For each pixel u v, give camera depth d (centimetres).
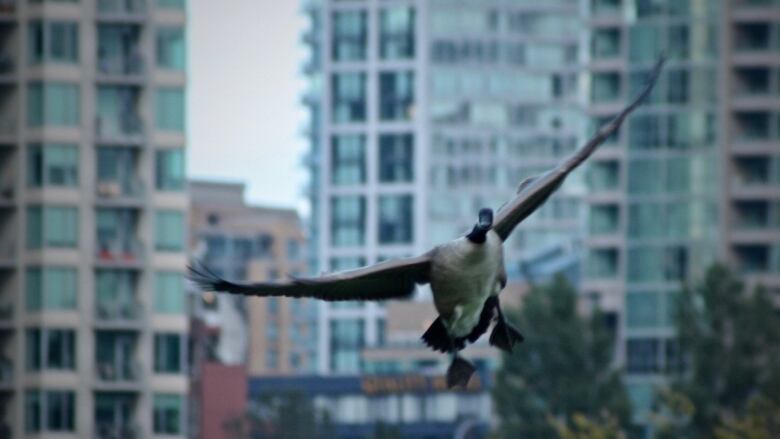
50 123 9538
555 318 10181
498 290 1973
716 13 13075
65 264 9506
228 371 11788
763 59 13075
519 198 1980
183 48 9681
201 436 11688
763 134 13088
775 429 8319
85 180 9562
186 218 9638
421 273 1970
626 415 9975
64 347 9512
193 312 11750
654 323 13025
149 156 9612
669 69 13100
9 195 9588
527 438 9994
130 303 9575
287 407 12181
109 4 9625
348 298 1975
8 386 9525
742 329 9750
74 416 9475
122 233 9612
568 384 10000
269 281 1950
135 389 9512
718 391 9612
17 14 9600
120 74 9600
